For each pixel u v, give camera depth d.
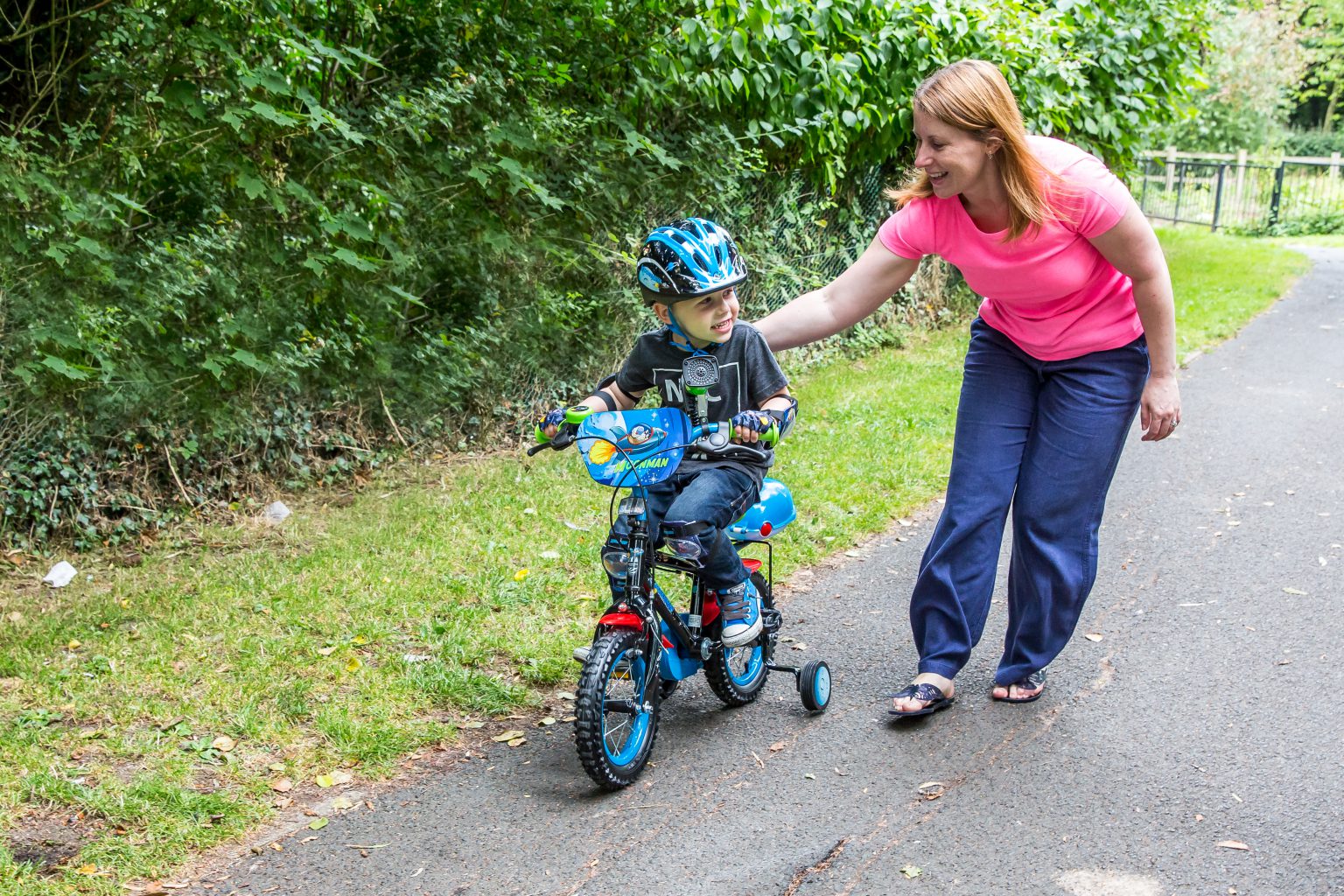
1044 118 10.27
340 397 6.72
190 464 6.12
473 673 4.28
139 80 5.52
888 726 3.97
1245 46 28.11
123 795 3.45
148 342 5.71
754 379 3.60
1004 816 3.39
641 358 3.67
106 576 5.37
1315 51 34.88
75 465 5.69
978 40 9.67
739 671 4.21
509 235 6.92
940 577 3.97
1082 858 3.17
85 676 4.23
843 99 8.52
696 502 3.44
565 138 7.06
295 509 6.25
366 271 6.25
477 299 7.09
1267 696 4.12
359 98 6.49
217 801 3.45
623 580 3.59
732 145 8.10
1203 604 4.97
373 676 4.25
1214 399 8.80
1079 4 11.19
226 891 3.09
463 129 6.70
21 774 3.59
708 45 7.53
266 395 6.31
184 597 5.02
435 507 6.09
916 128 3.53
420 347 6.84
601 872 3.14
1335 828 3.28
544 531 5.75
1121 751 3.75
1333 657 4.42
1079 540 3.95
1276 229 24.22
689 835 3.32
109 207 5.28
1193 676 4.29
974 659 4.52
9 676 4.28
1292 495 6.44
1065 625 4.02
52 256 5.05
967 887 3.05
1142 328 3.81
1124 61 11.79
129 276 5.55
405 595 4.97
